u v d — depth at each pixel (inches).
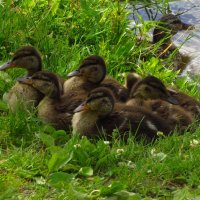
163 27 786.8
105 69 588.4
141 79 572.4
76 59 657.0
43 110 545.0
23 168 471.8
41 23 692.7
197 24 864.3
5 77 602.9
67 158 471.8
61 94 565.0
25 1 723.4
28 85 556.7
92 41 715.4
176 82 666.8
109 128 515.5
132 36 738.2
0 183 443.8
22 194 445.4
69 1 741.9
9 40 669.3
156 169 474.0
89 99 518.0
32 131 522.0
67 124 538.0
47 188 451.5
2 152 498.9
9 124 519.8
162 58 767.7
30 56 600.4
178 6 916.0
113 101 520.1
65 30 715.4
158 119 528.7
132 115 522.0
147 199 438.3
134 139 513.3
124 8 758.5
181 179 472.7
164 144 508.1
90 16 727.1
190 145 508.4
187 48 791.1
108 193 441.4
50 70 640.4
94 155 487.5
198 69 727.7
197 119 571.5
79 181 462.6
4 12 690.8
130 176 462.0
